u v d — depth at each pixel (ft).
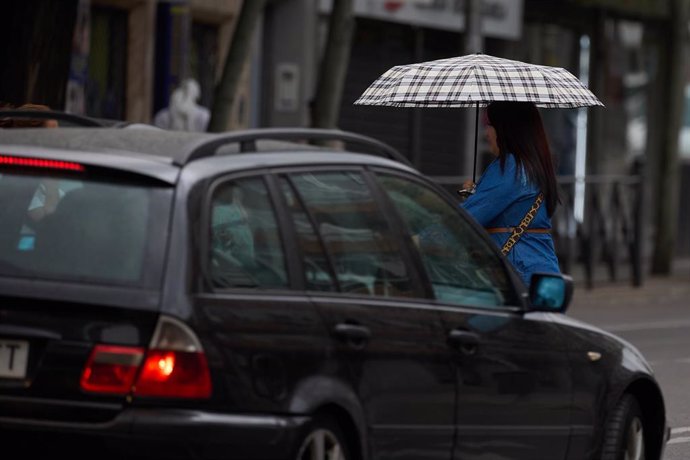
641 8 285.23
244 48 155.33
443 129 250.16
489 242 66.90
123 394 51.42
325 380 55.72
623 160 290.56
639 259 228.84
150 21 202.90
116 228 53.42
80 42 179.63
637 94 293.64
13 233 53.98
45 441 51.67
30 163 54.75
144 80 203.21
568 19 275.18
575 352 68.95
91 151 55.06
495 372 63.98
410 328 60.13
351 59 231.09
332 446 56.08
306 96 223.92
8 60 123.95
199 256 53.31
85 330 51.93
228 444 52.16
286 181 58.03
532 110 79.66
